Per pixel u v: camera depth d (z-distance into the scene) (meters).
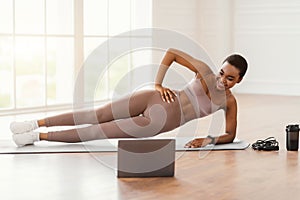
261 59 8.53
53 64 7.38
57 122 4.16
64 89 6.73
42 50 6.45
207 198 2.99
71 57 6.68
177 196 3.02
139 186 3.21
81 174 3.44
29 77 7.62
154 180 3.34
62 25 6.59
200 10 8.45
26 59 7.39
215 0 8.53
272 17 8.43
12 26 6.14
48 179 3.32
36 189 3.11
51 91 7.83
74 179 3.33
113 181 3.30
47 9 6.44
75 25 6.65
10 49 6.18
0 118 5.80
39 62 7.42
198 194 3.06
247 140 4.61
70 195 3.02
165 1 7.81
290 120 5.78
